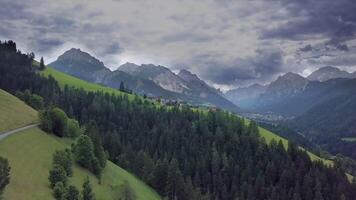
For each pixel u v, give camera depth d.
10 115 131.88
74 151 125.62
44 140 122.81
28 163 96.44
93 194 98.25
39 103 181.88
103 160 137.38
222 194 190.38
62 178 93.88
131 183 150.50
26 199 77.25
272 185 196.25
